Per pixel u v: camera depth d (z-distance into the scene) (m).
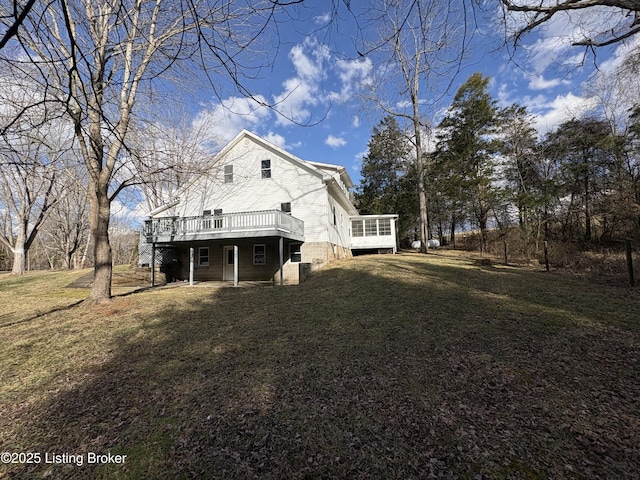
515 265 13.67
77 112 5.03
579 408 3.13
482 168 22.61
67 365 5.00
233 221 13.53
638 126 14.92
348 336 5.62
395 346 5.01
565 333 5.14
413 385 3.77
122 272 16.92
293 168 15.97
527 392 3.48
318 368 4.39
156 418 3.39
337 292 9.55
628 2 3.07
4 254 32.19
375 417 3.17
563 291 7.93
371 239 22.25
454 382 3.79
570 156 18.38
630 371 3.80
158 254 16.12
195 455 2.76
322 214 15.38
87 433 3.19
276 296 9.79
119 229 43.56
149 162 8.12
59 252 35.56
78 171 14.23
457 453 2.59
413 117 21.03
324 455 2.66
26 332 6.80
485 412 3.15
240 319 7.31
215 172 13.75
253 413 3.37
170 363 4.91
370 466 2.50
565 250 14.30
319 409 3.37
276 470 2.52
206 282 15.33
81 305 9.09
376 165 30.89
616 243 14.84
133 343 5.93
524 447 2.62
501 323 5.79
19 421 3.47
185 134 19.84
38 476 2.62
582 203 17.58
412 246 29.86
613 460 2.43
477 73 21.02
